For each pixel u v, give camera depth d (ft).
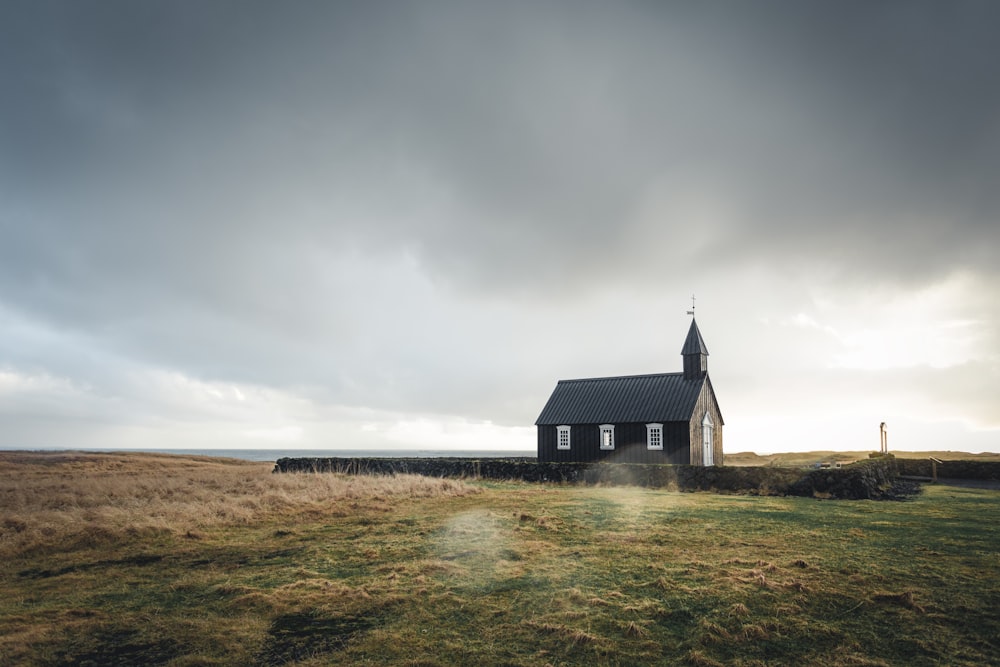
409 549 51.16
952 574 40.98
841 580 39.96
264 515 67.87
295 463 163.22
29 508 69.77
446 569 44.24
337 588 39.52
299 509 71.61
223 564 46.83
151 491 87.10
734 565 44.32
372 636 31.50
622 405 150.82
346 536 56.95
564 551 49.52
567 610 34.78
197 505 71.36
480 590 39.06
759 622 32.73
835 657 28.53
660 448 140.77
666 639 30.86
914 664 27.76
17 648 30.14
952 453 205.87
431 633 31.96
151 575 43.78
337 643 30.76
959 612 33.83
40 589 40.60
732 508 75.20
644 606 35.24
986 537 54.24
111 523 59.62
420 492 90.33
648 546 51.16
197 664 28.43
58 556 49.49
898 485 111.45
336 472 151.53
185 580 42.14
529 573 42.80
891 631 31.45
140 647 30.55
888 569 42.37
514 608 35.58
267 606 36.37
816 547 50.01
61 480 109.29
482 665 28.07
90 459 207.92
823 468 96.43
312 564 46.50
